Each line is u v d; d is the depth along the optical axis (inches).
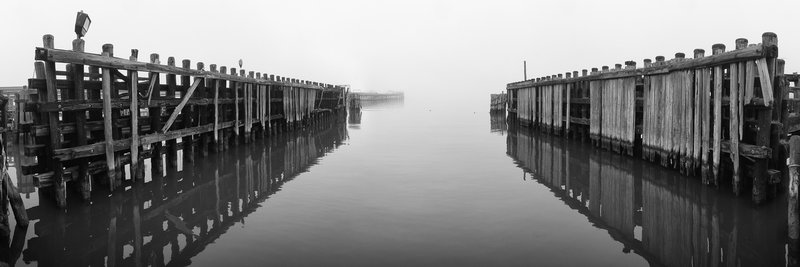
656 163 534.6
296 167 577.6
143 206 400.8
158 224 352.8
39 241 317.7
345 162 610.2
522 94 1154.7
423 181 481.7
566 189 450.6
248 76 775.1
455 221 342.0
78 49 376.5
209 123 648.4
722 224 344.2
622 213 371.9
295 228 329.4
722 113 430.3
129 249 303.1
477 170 546.3
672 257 282.2
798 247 292.2
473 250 285.1
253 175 532.4
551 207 384.2
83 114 395.5
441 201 399.2
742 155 388.8
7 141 853.8
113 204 402.0
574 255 280.4
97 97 425.4
